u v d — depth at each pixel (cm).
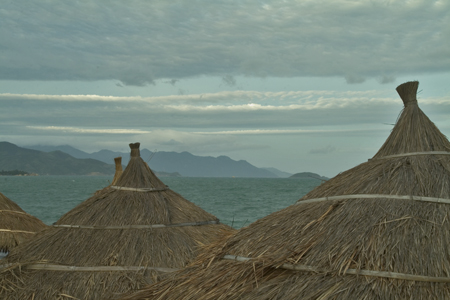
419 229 357
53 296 599
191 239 702
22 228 1029
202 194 5803
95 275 621
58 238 695
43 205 3881
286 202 4188
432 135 430
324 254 365
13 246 970
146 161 824
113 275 620
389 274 337
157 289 431
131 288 595
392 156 434
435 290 328
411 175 399
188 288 405
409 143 431
